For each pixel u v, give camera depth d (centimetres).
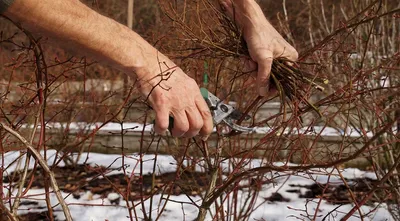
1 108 202
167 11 229
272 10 476
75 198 406
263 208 373
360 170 485
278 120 250
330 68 292
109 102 496
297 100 185
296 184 437
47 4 112
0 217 180
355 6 371
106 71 553
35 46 152
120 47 125
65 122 466
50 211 182
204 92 168
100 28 122
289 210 372
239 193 385
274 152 203
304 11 484
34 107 211
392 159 324
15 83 392
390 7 379
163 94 131
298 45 390
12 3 108
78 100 436
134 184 438
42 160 151
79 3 122
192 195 394
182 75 137
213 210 336
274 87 186
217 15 199
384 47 355
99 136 542
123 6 752
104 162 505
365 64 319
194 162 258
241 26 179
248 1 175
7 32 808
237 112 175
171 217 358
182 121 134
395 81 325
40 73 169
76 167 491
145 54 130
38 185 428
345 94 205
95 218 359
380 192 363
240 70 238
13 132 147
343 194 406
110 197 408
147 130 518
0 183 189
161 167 463
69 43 121
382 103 290
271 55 173
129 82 301
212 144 315
